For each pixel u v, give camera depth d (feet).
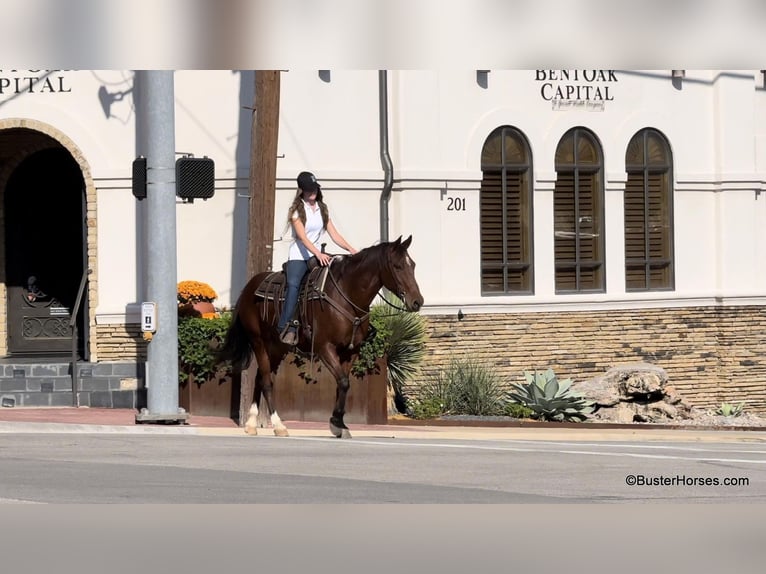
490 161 77.51
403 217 74.18
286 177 71.20
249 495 38.88
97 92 68.23
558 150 79.71
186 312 66.23
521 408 72.28
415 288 51.47
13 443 50.42
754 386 84.33
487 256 77.36
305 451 49.93
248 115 70.13
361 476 43.45
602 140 80.43
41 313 76.07
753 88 84.23
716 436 66.44
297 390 65.26
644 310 81.51
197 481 41.37
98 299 68.44
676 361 82.43
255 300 55.77
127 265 68.44
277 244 71.00
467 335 75.92
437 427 66.80
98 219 68.44
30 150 75.41
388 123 74.13
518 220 78.38
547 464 47.93
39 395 68.03
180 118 69.51
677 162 82.74
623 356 80.74
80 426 56.59
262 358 56.13
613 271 80.84
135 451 48.52
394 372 70.85
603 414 75.10
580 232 80.48
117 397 68.03
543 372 76.33
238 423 62.23
